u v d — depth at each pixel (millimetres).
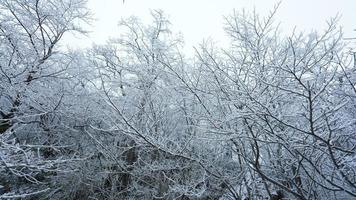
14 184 8148
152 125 5727
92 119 8008
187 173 6258
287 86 4277
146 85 6898
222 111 5273
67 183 7887
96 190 8219
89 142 8195
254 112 4031
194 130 5773
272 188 5391
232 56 5449
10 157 4570
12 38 6750
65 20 7168
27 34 7020
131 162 7555
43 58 7004
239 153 4883
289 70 3729
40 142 7973
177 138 6645
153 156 6898
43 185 8156
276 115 4227
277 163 5148
